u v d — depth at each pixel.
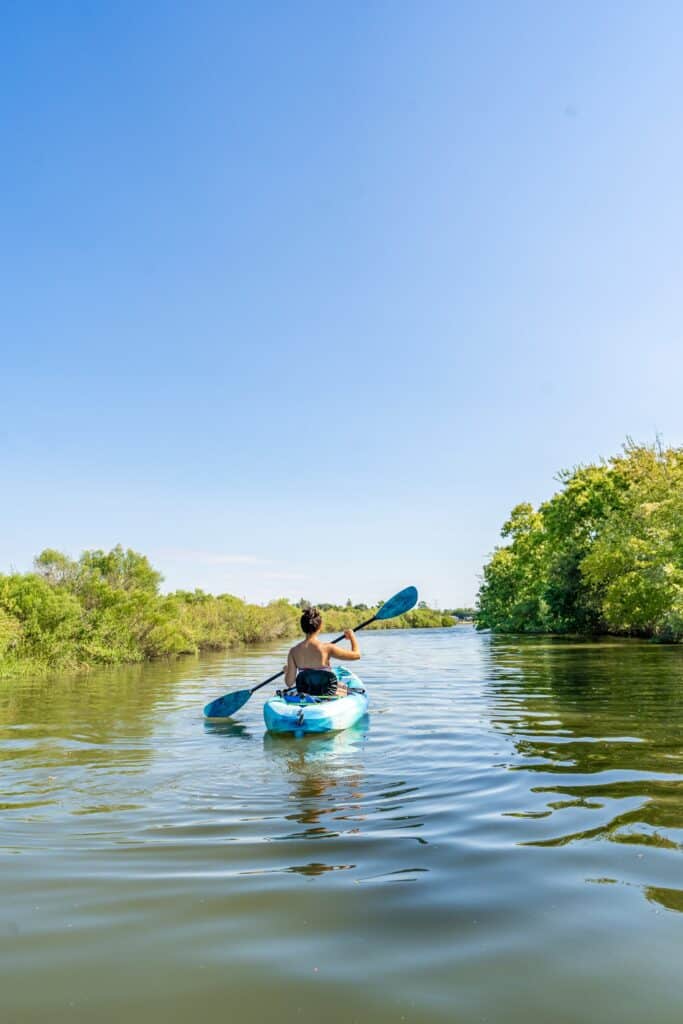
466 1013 1.86
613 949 2.18
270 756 5.56
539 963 2.11
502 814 3.68
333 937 2.31
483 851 3.10
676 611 21.88
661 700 8.32
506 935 2.29
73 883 2.81
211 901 2.61
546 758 5.13
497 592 48.25
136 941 2.30
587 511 31.89
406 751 5.59
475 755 5.34
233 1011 1.89
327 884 2.76
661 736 5.96
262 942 2.28
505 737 6.10
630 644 22.55
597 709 7.71
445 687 10.86
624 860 2.94
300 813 3.82
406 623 85.25
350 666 16.77
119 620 22.23
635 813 3.62
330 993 1.97
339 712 6.91
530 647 23.22
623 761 4.96
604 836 3.26
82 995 1.98
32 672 17.34
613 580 27.36
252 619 40.31
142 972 2.10
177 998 1.95
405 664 17.06
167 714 8.55
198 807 4.00
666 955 2.14
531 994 1.94
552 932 2.31
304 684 7.29
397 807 3.90
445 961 2.14
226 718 8.13
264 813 3.84
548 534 35.00
